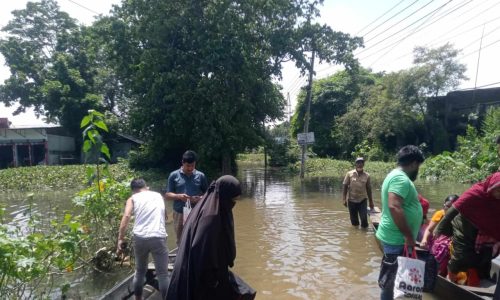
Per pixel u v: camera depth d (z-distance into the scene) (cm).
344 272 704
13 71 3428
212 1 2064
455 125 3319
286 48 2152
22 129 3225
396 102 3309
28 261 475
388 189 432
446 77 3312
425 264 443
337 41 2188
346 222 1139
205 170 2264
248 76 2083
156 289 577
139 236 506
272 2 2092
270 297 597
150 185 2117
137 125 2358
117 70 2377
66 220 632
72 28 3741
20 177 2034
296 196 1695
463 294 504
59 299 595
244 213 1305
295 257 799
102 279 688
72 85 3297
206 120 2077
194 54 2161
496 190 463
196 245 344
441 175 2250
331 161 3244
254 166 4316
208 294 352
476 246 540
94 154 735
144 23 2131
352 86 4119
